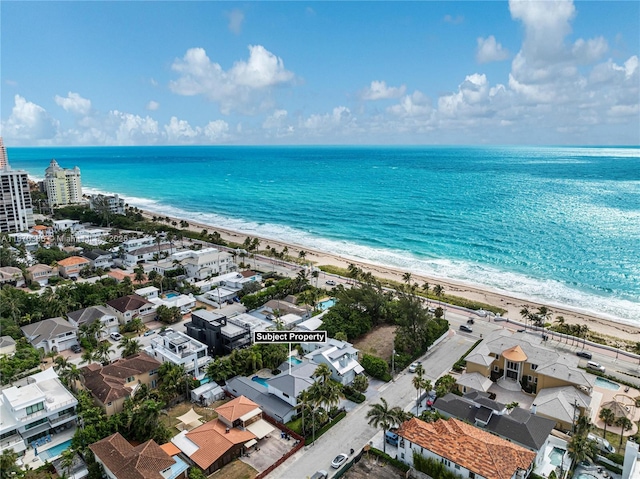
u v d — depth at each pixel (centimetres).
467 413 8056
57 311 12412
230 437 7456
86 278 16750
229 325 11531
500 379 9725
